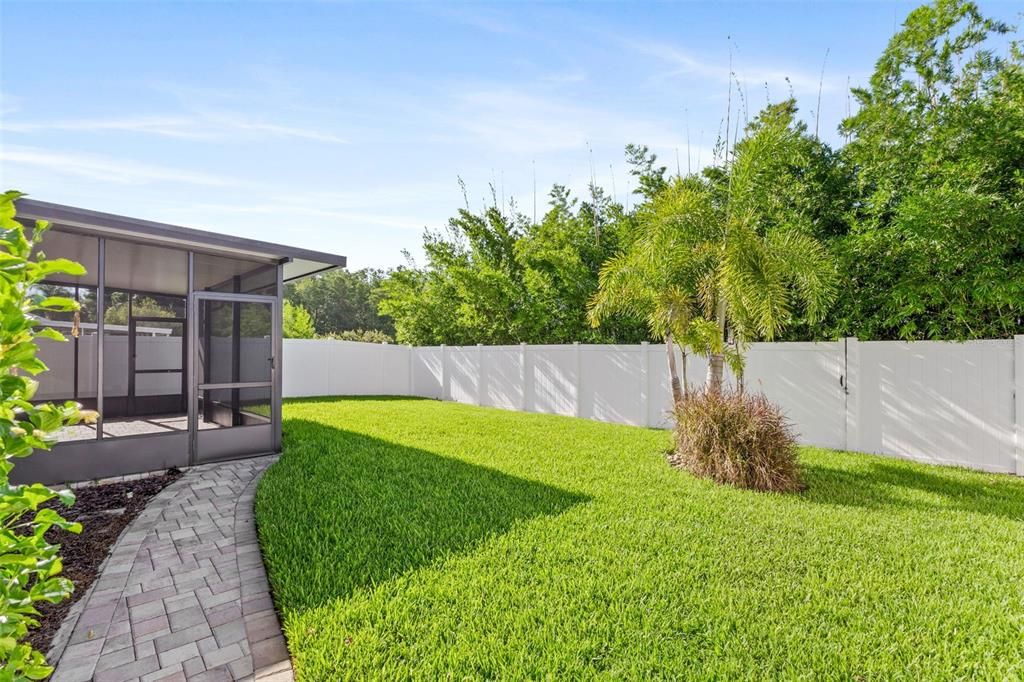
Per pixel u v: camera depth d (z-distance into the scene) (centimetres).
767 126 637
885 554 349
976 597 292
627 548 356
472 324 1389
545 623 263
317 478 529
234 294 639
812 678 222
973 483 527
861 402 673
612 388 962
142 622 273
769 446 514
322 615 270
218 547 370
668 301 609
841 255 673
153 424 706
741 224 583
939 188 584
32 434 121
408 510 433
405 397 1464
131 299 802
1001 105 630
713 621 265
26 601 120
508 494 479
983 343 589
